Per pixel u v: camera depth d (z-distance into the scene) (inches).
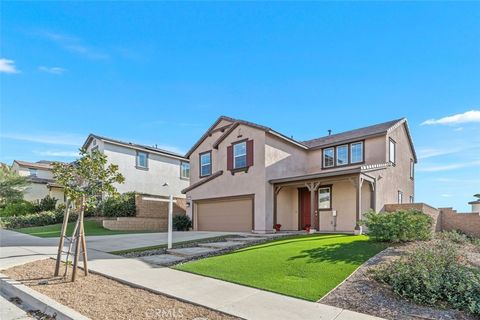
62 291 239.9
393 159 701.3
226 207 722.8
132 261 354.6
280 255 343.9
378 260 309.3
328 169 731.4
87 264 315.0
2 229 799.1
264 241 467.5
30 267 316.5
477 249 401.4
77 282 265.9
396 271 254.1
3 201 1069.1
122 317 190.9
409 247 366.0
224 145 743.7
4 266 318.3
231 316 195.0
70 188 275.7
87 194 282.4
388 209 612.1
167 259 368.8
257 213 649.0
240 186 691.4
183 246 458.9
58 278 276.2
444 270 250.7
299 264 304.8
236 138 715.4
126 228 778.2
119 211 809.5
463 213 612.1
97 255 391.5
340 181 623.8
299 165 740.7
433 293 222.7
